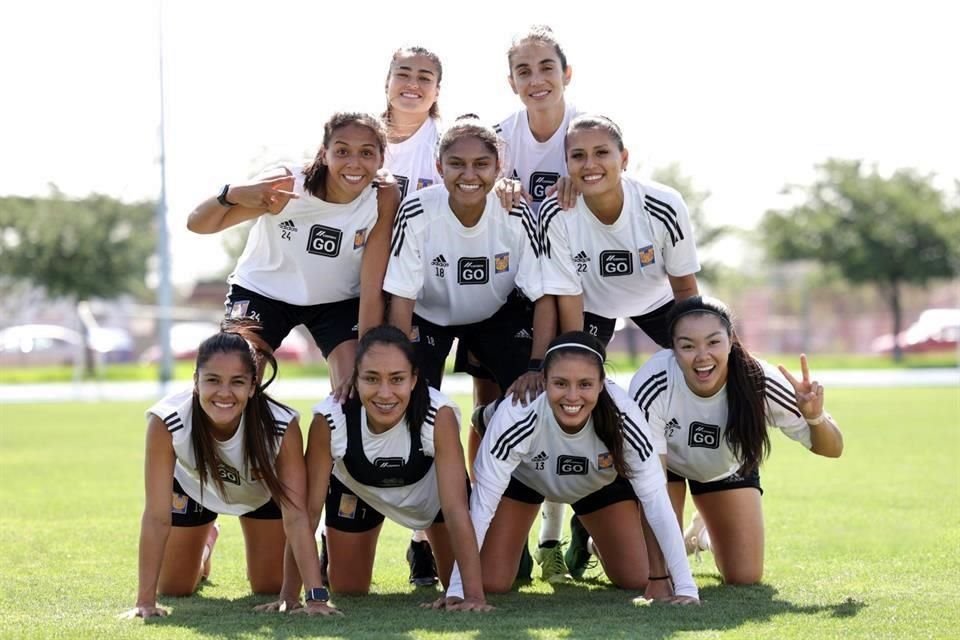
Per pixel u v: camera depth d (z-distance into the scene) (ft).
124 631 14.46
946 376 89.45
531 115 20.90
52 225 130.52
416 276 18.76
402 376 16.21
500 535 18.19
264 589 18.15
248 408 16.37
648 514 16.80
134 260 133.49
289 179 18.52
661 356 18.01
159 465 16.28
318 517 16.79
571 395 16.47
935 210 131.23
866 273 129.39
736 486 18.31
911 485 29.86
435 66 20.98
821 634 13.98
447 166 17.79
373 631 14.29
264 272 19.88
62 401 70.08
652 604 16.28
